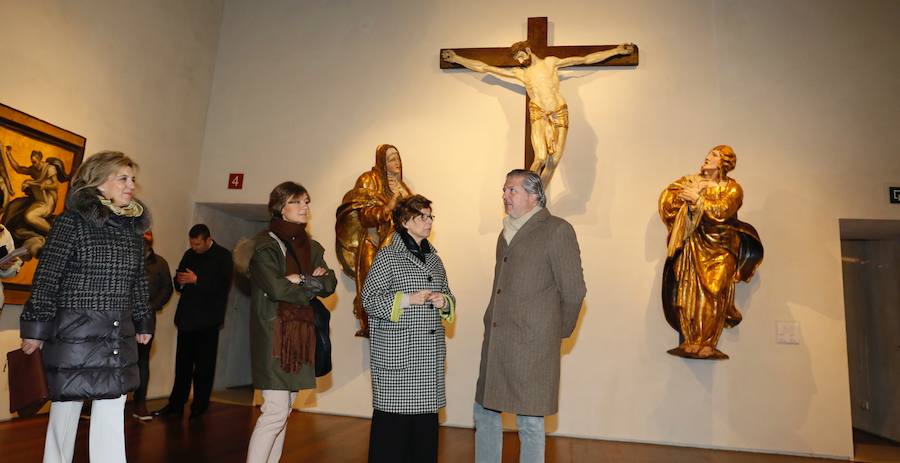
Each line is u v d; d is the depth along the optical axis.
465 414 4.32
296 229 2.48
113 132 4.20
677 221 4.05
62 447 2.01
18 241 3.46
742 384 4.09
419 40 4.93
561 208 4.46
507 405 2.37
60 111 3.77
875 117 4.29
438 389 2.23
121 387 2.00
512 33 4.81
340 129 4.91
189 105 4.95
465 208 4.60
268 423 2.29
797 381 4.05
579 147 4.53
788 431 4.00
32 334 1.86
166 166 4.71
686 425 4.09
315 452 3.26
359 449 3.38
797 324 4.12
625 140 4.49
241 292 5.94
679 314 4.07
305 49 5.10
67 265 1.98
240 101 5.13
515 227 2.60
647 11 4.66
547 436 4.19
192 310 4.14
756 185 4.32
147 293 2.22
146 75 4.50
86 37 3.97
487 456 2.54
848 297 5.24
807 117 4.36
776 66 4.45
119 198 2.09
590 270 4.36
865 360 5.06
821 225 4.21
